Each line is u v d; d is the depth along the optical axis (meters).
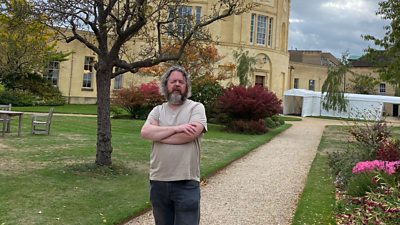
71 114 26.58
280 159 12.47
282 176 9.71
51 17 8.31
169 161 3.68
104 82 8.78
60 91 36.03
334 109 41.72
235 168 10.64
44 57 26.52
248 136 18.84
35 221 5.39
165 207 3.80
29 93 31.30
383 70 17.69
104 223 5.45
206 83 23.81
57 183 7.48
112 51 8.54
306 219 5.87
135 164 9.88
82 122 20.91
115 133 17.17
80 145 12.61
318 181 8.76
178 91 3.81
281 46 45.94
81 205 6.21
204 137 17.45
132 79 37.38
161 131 3.70
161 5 8.96
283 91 45.47
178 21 9.59
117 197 6.79
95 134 16.05
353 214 4.80
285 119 35.16
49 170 8.52
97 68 8.74
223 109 20.81
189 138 3.67
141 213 6.11
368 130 10.45
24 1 8.98
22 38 22.48
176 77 3.82
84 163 9.19
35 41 22.92
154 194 3.78
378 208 4.38
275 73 43.78
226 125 21.83
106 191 7.14
